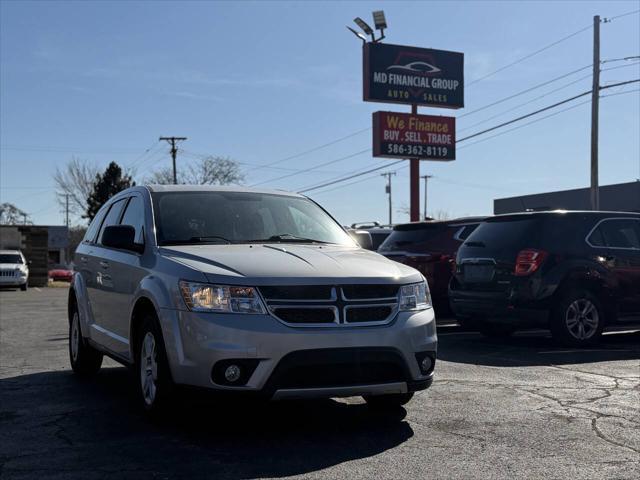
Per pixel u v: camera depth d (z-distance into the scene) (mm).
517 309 9227
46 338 11352
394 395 5570
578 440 4922
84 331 7234
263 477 4148
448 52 29734
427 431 5184
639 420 5461
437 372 7512
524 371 7551
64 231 65188
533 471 4254
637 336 11086
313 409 5914
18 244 37812
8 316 16188
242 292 4789
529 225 9430
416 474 4203
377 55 28547
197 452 4656
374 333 4891
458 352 9008
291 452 4660
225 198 6496
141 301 5566
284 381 4715
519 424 5359
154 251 5703
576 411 5750
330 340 4758
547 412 5719
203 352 4738
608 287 9500
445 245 11531
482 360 8320
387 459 4504
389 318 5051
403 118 28859
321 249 5711
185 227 5988
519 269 9242
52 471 4270
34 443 4895
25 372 7938
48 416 5699
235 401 4738
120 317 6148
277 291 4809
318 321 4824
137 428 5297
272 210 6527
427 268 11328
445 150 29547
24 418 5629
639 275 9703
